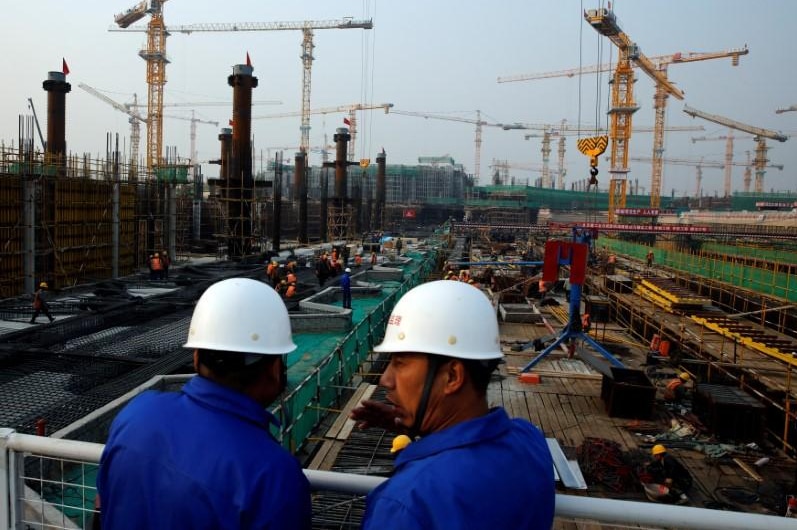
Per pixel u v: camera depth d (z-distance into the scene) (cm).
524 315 2175
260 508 176
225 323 214
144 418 196
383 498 168
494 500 166
